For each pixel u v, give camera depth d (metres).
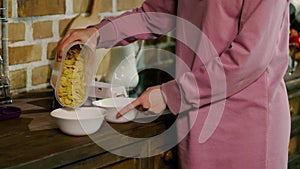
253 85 1.61
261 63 1.55
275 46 1.60
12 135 1.52
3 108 1.74
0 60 1.89
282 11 1.57
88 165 1.47
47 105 1.86
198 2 1.63
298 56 2.70
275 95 1.70
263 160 1.67
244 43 1.50
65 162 1.40
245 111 1.62
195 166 1.63
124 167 1.60
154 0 1.90
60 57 1.72
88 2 2.19
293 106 2.38
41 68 2.07
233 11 1.56
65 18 2.12
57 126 1.59
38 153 1.37
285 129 1.76
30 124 1.63
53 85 1.94
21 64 1.99
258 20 1.49
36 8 2.00
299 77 2.38
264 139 1.65
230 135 1.63
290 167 2.42
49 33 2.07
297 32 2.75
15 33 1.95
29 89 2.04
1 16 1.89
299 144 2.48
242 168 1.65
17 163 1.29
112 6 2.29
